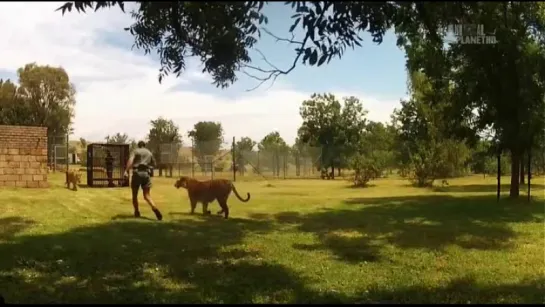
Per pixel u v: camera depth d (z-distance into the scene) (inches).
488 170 1895.9
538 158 1286.9
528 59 653.3
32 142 836.0
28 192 741.3
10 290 243.9
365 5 173.0
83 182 1051.9
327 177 1721.2
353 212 592.7
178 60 235.6
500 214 570.6
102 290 247.1
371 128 2158.0
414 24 220.7
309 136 2288.4
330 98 2260.1
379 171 1295.5
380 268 303.7
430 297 238.1
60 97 2196.1
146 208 596.4
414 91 1346.0
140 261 311.7
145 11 185.0
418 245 378.6
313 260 323.6
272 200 744.3
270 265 306.2
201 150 1567.4
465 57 710.5
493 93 716.7
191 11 177.6
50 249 338.0
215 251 345.7
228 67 224.8
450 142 1175.0
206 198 539.2
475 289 255.0
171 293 242.7
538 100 684.7
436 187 1143.6
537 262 322.3
